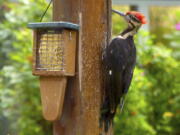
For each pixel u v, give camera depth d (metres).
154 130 14.49
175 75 15.02
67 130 7.83
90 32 8.00
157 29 18.39
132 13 8.91
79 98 7.84
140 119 13.38
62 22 7.44
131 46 8.69
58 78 7.56
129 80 8.59
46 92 7.60
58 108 7.55
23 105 13.57
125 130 13.29
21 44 13.80
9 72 13.63
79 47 7.86
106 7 8.27
